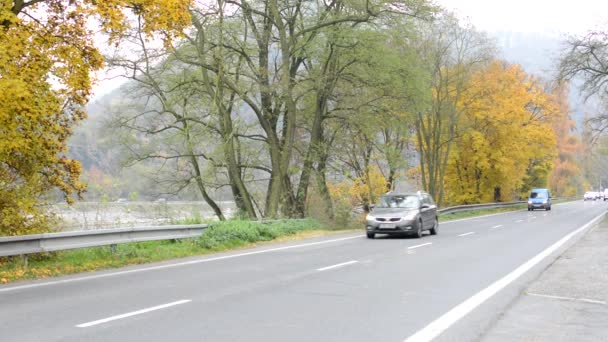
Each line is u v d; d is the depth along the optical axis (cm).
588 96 3456
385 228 2047
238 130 2817
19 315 751
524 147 5247
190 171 3086
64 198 1501
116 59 2420
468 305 828
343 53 2619
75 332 657
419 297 891
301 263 1330
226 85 2586
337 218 2855
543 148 5503
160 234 1549
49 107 1333
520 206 6025
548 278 1096
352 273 1160
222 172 2962
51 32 1355
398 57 2606
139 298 877
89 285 1008
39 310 784
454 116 4531
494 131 5056
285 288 975
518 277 1105
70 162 1475
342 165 3111
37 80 1284
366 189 3170
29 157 1375
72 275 1138
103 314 757
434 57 3881
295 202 2938
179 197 3161
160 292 933
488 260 1384
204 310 786
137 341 616
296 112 3020
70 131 1477
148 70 2534
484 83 4709
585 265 1277
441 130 4812
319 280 1066
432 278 1091
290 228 2233
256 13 2541
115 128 2841
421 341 626
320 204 2909
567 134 7506
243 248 1714
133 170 2994
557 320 736
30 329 672
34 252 1166
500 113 4797
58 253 1355
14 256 1232
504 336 653
